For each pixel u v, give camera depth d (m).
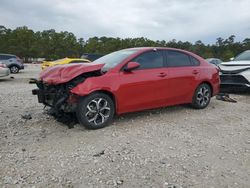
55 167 4.19
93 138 5.37
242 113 7.56
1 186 3.67
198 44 75.06
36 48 83.56
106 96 5.93
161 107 7.40
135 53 6.49
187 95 7.34
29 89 11.97
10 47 80.75
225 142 5.30
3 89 11.91
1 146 4.97
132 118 6.74
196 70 7.50
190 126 6.24
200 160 4.49
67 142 5.16
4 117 6.79
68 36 90.50
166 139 5.38
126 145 5.03
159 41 81.19
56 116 6.27
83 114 5.71
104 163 4.32
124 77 6.12
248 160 4.54
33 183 3.75
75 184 3.74
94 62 6.65
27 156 4.56
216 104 8.59
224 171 4.15
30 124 6.23
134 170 4.12
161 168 4.19
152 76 6.52
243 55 11.36
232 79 10.17
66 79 5.68
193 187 3.70
